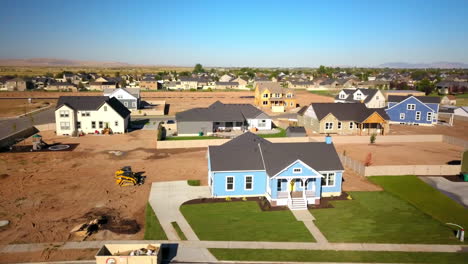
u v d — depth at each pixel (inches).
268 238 1001.5
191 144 2112.5
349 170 1678.2
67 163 1760.6
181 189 1400.1
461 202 1295.5
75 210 1189.1
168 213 1167.6
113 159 1845.5
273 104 4121.6
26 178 1518.2
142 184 1461.6
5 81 5595.5
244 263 870.4
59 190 1378.0
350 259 896.3
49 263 860.0
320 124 2561.5
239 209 1205.7
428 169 1594.5
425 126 2994.6
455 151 2101.4
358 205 1256.2
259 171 1301.7
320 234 1031.0
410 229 1072.2
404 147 2199.8
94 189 1395.2
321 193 1330.0
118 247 887.1
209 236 1010.1
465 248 961.5
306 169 1228.5
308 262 878.4
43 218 1121.4
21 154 1916.8
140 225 1082.1
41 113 3358.8
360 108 2669.8
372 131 2605.8
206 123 2482.8
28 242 964.6
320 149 1375.5
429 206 1256.8
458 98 5098.4
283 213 1178.6
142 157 1889.8
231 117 2576.3
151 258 826.8
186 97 5034.5
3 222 1086.4
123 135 2466.8
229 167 1286.9
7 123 2805.1
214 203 1258.0
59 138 2341.3
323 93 5861.2
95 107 2495.1
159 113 3511.3
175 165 1739.7
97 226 1056.2
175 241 979.3
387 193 1381.6
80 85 6077.8
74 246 947.3
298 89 6692.9
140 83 6461.6
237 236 1011.9
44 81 6235.2
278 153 1339.8
